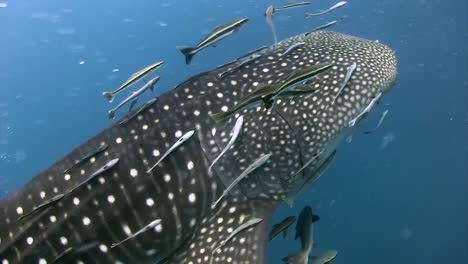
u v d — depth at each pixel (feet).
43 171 8.39
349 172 63.46
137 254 8.20
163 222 8.11
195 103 8.63
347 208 59.06
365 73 9.15
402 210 59.93
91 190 8.09
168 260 8.38
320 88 8.88
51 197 8.11
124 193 8.09
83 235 7.98
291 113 8.63
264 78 8.92
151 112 8.58
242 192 8.29
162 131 8.39
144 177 8.15
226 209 8.26
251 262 7.53
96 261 8.07
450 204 61.62
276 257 43.65
